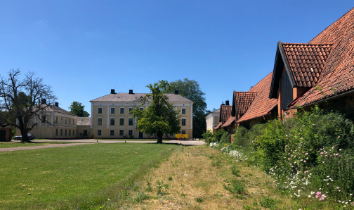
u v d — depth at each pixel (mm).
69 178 9305
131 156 17859
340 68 8320
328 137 6578
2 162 14039
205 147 26844
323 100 7453
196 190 7215
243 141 17172
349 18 11328
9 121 43500
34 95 44906
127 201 6121
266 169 9086
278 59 11453
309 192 5910
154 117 42375
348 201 5160
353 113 6582
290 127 9203
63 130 71938
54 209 5508
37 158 16188
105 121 70375
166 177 9148
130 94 73500
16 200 6324
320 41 13016
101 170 11234
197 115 84688
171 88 80750
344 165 5641
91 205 5711
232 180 8148
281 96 11773
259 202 5953
